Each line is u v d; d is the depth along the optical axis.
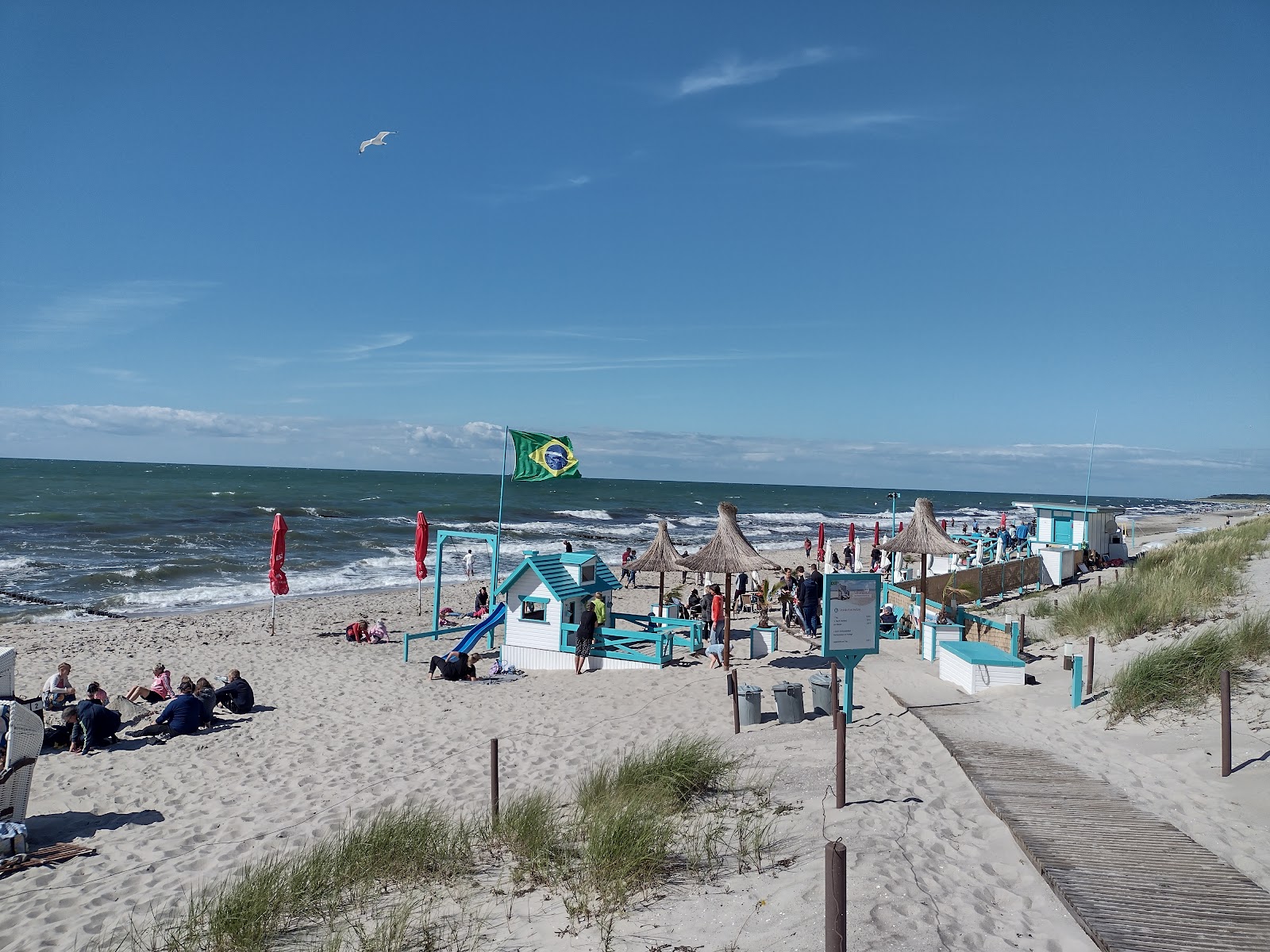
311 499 79.31
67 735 11.75
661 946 4.88
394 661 18.25
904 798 7.36
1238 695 9.34
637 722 11.85
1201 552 19.92
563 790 9.05
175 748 11.66
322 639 21.16
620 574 34.94
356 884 6.47
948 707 11.09
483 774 10.01
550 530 60.22
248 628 22.84
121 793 9.83
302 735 12.23
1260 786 7.09
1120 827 6.46
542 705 13.58
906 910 5.00
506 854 6.91
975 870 5.82
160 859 7.80
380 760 10.86
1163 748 8.45
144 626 22.78
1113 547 28.20
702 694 13.46
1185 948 4.64
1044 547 25.45
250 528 50.62
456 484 135.88
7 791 7.93
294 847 7.88
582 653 16.22
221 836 8.40
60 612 25.08
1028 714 10.48
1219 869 5.68
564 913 5.56
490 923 5.57
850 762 8.59
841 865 3.95
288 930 5.77
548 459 20.66
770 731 10.41
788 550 48.84
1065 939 4.85
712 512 89.75
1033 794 7.27
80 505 61.12
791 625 20.28
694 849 6.39
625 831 6.29
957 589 21.11
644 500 115.38
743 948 4.71
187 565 34.06
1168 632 13.14
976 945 4.70
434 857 6.83
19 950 5.96
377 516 64.12
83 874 7.45
